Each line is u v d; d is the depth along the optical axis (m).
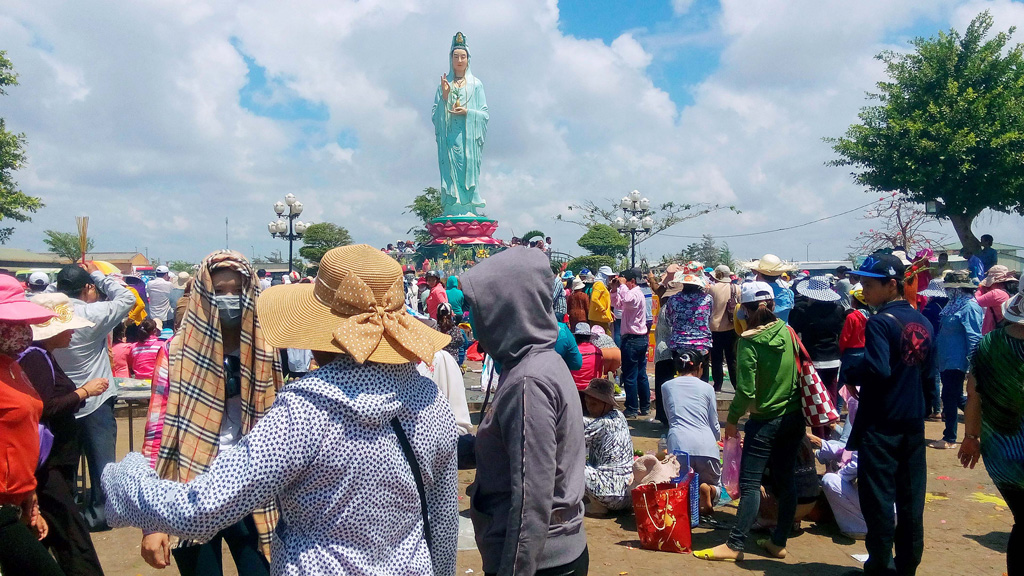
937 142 24.02
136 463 2.22
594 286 12.20
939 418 10.13
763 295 4.82
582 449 2.62
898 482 4.29
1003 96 23.81
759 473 4.95
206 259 3.01
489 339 2.62
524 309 2.57
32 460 3.27
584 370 7.52
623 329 9.97
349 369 2.10
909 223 29.77
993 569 4.94
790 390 4.84
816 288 8.33
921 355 4.20
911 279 8.71
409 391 2.21
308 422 1.98
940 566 4.99
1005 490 3.82
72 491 3.97
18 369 3.33
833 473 5.71
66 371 5.16
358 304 2.15
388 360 2.08
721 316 9.59
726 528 5.73
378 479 2.05
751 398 4.86
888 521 4.26
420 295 21.42
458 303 15.30
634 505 5.32
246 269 3.04
